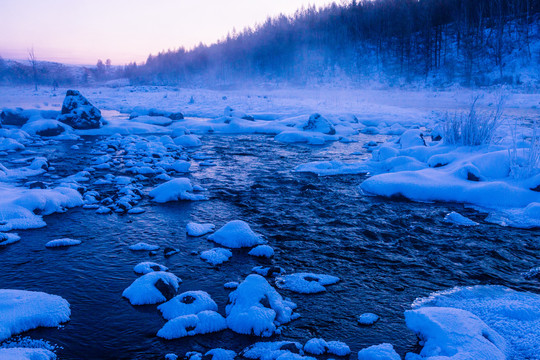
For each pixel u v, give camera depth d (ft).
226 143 51.49
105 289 14.07
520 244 18.24
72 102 59.31
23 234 19.35
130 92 194.59
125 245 18.21
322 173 33.45
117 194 26.25
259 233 19.88
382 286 14.42
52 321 11.82
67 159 38.99
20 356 9.55
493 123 32.89
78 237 19.13
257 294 12.64
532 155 25.72
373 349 10.34
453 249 17.79
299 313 12.57
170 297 13.50
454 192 25.25
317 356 10.41
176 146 46.75
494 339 10.55
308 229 20.45
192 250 17.69
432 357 9.48
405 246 18.19
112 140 50.29
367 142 51.49
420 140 38.24
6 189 25.90
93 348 10.74
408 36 201.16
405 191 26.08
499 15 177.37
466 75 160.15
